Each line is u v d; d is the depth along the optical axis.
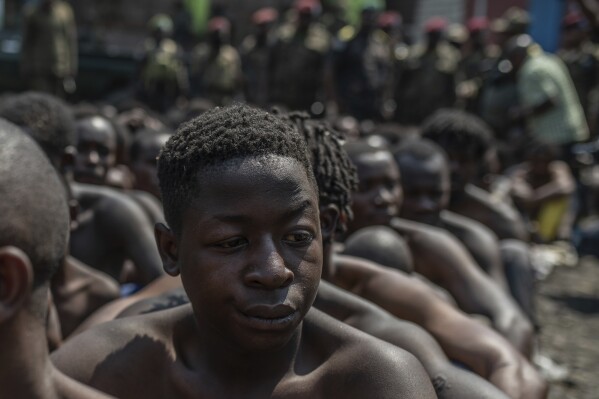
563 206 6.40
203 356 1.41
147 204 3.22
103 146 3.36
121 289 2.88
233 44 13.62
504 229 3.78
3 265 0.88
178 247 1.30
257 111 1.28
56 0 10.07
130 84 10.97
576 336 4.35
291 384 1.38
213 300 1.22
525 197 6.19
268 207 1.18
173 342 1.44
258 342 1.22
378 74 8.98
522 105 7.07
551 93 6.92
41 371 0.96
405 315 2.14
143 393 1.42
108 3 13.85
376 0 11.12
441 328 2.11
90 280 2.40
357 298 1.87
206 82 10.44
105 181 3.41
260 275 1.18
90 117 3.42
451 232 3.25
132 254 2.93
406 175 2.98
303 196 1.21
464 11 13.19
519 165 6.77
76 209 2.57
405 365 1.37
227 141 1.21
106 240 2.96
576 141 7.03
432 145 3.10
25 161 0.92
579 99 7.83
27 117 2.59
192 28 12.62
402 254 2.46
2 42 11.23
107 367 1.41
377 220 2.56
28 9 10.01
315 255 1.24
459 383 1.76
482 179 3.96
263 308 1.19
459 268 2.78
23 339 0.93
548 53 10.60
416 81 9.18
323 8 11.16
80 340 1.45
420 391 1.35
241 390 1.37
